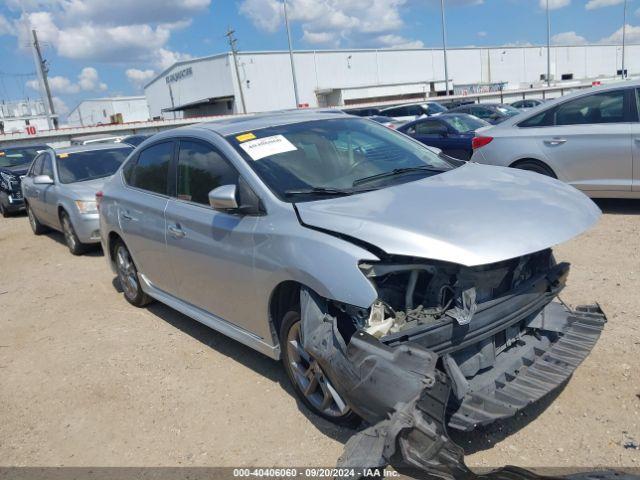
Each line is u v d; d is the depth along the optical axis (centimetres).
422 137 1216
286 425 340
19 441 364
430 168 397
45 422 382
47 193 902
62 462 335
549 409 321
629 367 351
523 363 320
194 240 408
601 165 703
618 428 299
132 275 567
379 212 306
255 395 379
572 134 717
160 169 475
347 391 279
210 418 359
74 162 925
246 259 355
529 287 309
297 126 425
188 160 434
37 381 443
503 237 280
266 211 345
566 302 455
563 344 336
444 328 278
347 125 443
